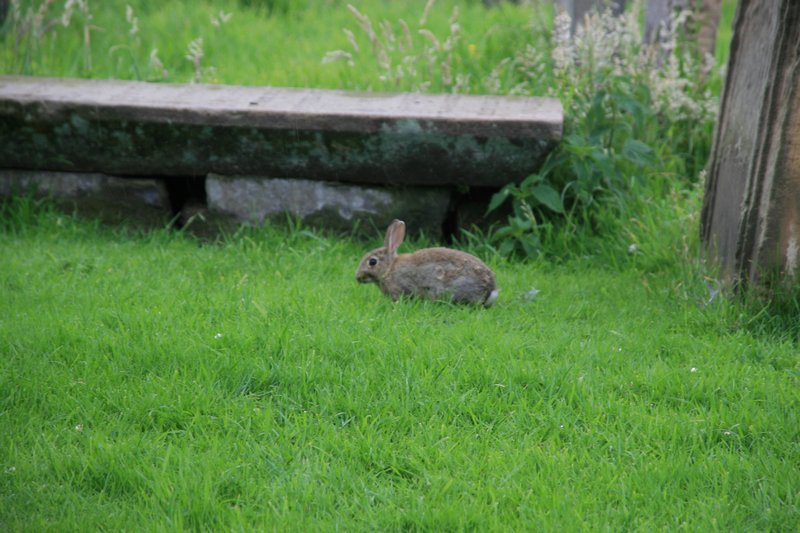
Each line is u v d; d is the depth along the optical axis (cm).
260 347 920
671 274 1166
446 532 660
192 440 771
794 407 826
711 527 662
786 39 935
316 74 1683
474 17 2144
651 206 1298
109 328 976
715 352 939
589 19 1528
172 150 1280
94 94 1306
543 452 757
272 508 675
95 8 1994
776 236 973
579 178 1265
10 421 789
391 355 906
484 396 841
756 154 977
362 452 751
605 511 677
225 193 1298
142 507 685
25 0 1891
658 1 1633
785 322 986
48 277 1116
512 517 674
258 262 1191
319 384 857
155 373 879
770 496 700
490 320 1019
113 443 766
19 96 1269
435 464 739
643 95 1438
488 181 1273
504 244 1252
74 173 1312
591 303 1086
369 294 1098
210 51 1839
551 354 934
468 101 1332
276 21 2078
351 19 2089
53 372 866
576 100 1418
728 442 781
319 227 1307
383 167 1267
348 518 673
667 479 719
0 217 1300
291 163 1276
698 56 1636
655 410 823
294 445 766
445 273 1066
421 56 1656
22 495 692
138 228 1327
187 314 1004
